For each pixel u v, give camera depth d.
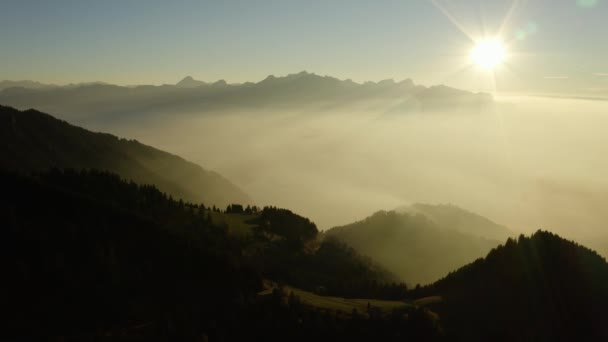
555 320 115.12
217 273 116.69
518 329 112.19
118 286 104.75
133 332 92.56
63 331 91.88
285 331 97.88
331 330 99.50
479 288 125.00
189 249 123.50
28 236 110.12
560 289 123.06
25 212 120.31
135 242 120.44
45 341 88.56
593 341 111.44
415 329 104.12
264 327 98.19
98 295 101.00
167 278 111.44
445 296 125.19
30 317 93.06
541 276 126.38
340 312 107.31
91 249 111.44
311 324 100.06
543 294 121.75
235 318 100.12
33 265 103.06
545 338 111.19
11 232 110.06
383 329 101.75
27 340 88.69
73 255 108.75
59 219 120.06
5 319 91.19
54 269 102.94
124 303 101.06
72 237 113.62
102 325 94.88
